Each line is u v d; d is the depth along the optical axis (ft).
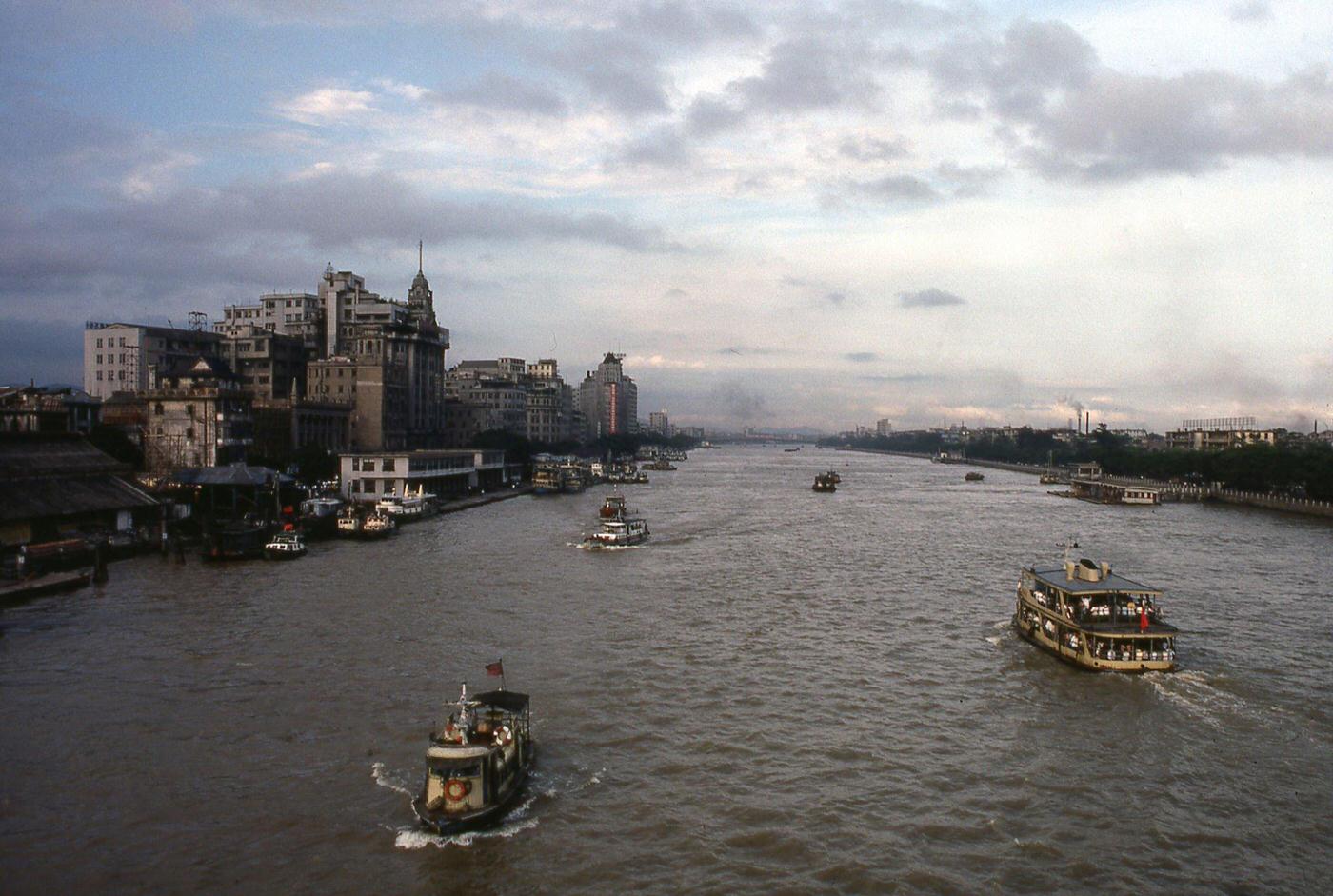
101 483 342.85
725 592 261.24
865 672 180.24
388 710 154.20
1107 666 180.75
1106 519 492.13
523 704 133.39
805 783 128.36
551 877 103.24
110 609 230.48
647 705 159.22
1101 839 113.60
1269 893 101.81
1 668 177.68
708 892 100.42
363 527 379.76
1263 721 154.51
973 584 279.28
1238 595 260.21
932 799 123.95
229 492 400.67
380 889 100.32
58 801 120.88
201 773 129.08
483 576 283.59
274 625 214.07
